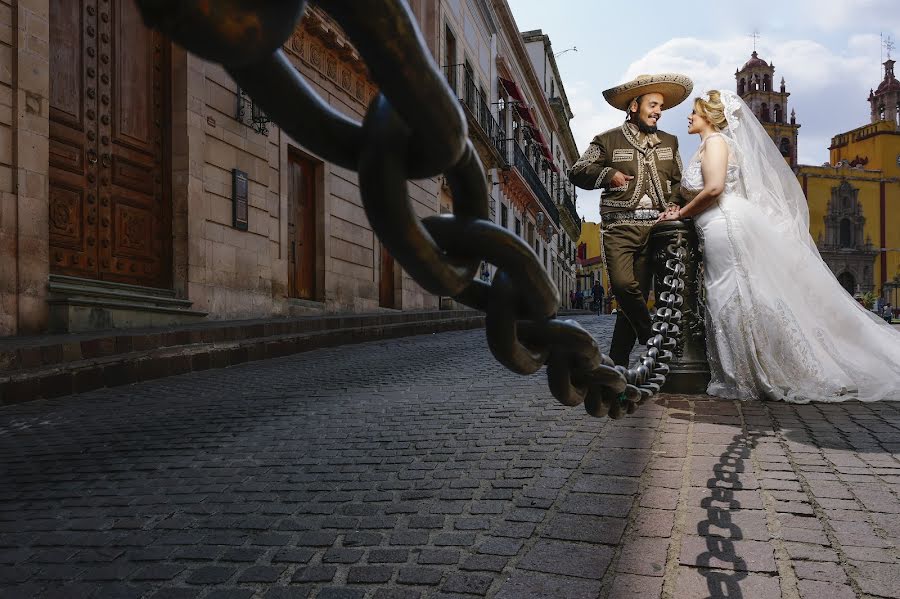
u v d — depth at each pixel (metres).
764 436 3.56
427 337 12.78
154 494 3.19
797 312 4.64
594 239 80.19
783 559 2.07
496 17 29.72
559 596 1.92
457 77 23.12
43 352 6.02
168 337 7.57
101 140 9.19
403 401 5.20
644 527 2.35
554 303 0.55
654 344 1.95
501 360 0.57
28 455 4.06
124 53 9.64
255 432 4.38
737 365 4.61
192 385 6.65
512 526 2.44
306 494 3.02
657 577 1.99
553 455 3.32
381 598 2.01
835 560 2.04
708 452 3.25
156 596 2.13
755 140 4.91
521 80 36.03
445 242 0.47
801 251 4.74
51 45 8.48
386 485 3.05
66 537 2.69
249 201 11.79
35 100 7.89
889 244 80.44
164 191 10.29
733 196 4.77
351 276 15.51
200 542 2.54
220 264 10.98
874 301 54.53
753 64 87.44
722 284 4.68
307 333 10.20
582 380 0.77
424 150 0.39
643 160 4.84
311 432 4.28
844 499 2.56
